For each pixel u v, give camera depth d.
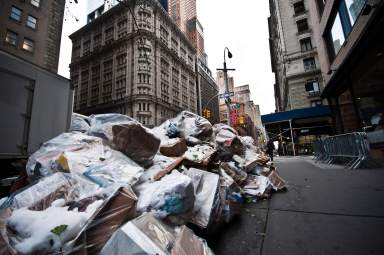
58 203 1.55
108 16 52.75
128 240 1.16
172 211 1.73
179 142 3.61
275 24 34.69
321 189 4.52
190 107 63.75
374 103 8.33
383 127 7.77
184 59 63.56
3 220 1.40
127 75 46.31
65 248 1.17
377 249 1.95
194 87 68.31
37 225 1.21
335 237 2.26
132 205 1.58
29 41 22.22
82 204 1.55
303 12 26.33
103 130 2.98
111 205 1.50
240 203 3.39
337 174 6.37
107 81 50.75
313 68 24.78
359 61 8.55
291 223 2.74
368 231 2.31
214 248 2.21
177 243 1.40
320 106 18.22
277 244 2.23
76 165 2.01
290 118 19.27
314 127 21.27
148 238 1.22
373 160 7.13
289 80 25.81
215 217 2.37
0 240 1.21
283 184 4.81
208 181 2.49
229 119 14.65
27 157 3.70
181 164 2.84
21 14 21.88
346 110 11.65
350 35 9.30
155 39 48.38
